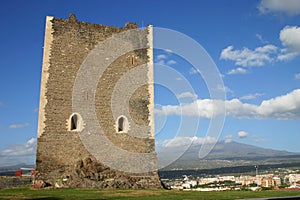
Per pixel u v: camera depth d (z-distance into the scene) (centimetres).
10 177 1823
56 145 1872
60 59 1981
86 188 1677
